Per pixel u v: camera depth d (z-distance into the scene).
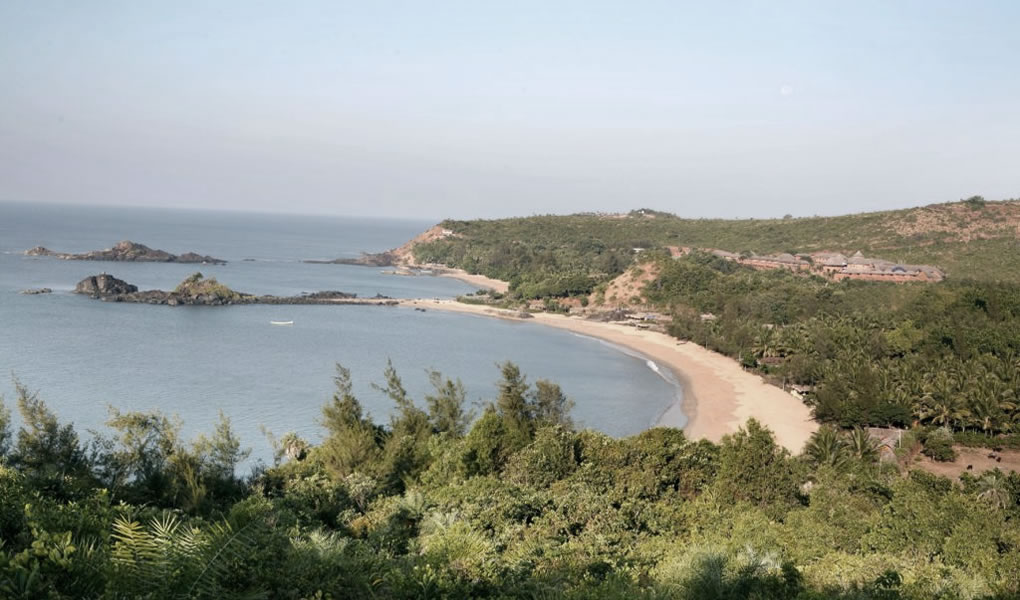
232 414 76.56
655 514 31.03
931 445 68.00
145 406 77.06
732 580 20.70
